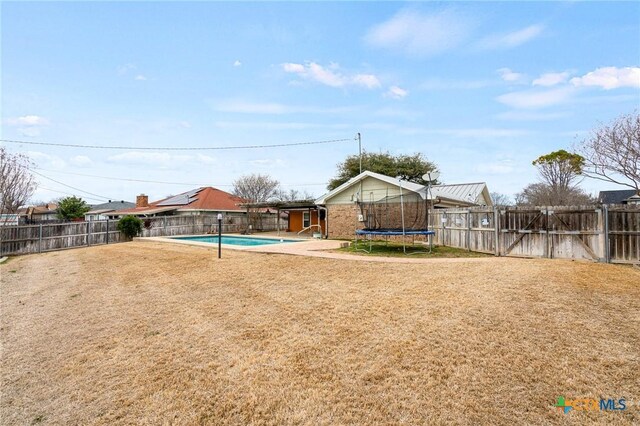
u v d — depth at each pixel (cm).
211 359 377
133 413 296
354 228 1650
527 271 650
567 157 2733
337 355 363
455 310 461
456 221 1138
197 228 2322
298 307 520
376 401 285
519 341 370
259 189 4322
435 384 303
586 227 795
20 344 464
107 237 1859
